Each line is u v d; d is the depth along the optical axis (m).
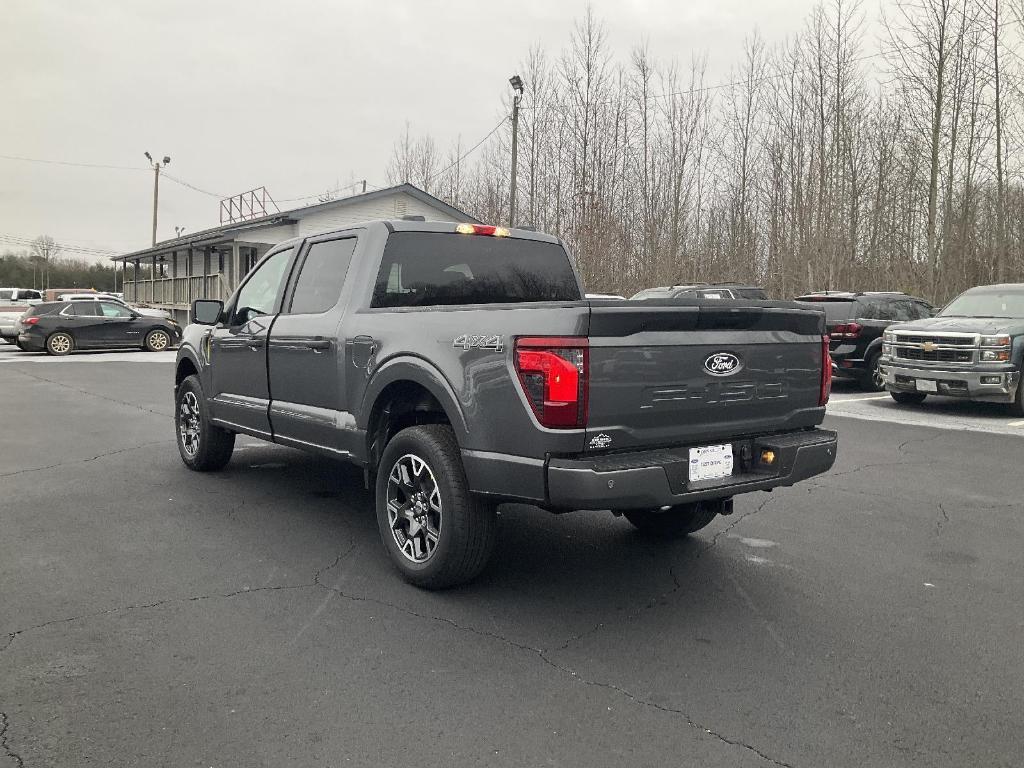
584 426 3.44
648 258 30.05
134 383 14.43
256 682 3.10
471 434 3.74
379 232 4.88
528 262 5.56
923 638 3.62
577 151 30.55
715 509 4.60
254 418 5.71
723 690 3.10
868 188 28.11
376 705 2.94
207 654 3.34
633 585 4.26
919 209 25.56
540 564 4.59
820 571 4.52
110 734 2.71
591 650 3.45
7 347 26.80
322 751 2.63
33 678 3.10
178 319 33.66
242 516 5.47
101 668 3.19
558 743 2.70
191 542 4.88
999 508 5.95
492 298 5.35
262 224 25.91
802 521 5.57
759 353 3.99
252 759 2.58
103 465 7.11
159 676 3.13
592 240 28.58
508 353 3.57
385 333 4.34
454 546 3.90
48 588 4.07
